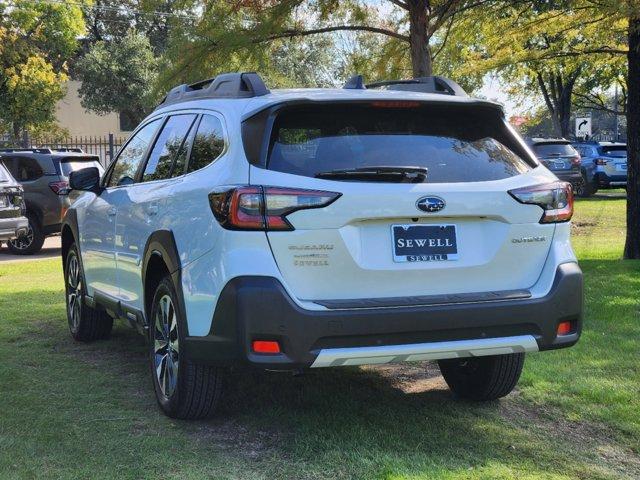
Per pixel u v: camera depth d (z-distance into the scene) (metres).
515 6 10.32
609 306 7.41
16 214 11.88
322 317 3.66
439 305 3.82
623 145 24.50
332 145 3.97
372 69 11.04
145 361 5.85
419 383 5.28
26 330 6.92
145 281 4.77
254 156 3.86
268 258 3.71
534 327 4.00
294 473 3.69
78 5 33.69
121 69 40.19
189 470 3.72
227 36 9.24
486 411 4.68
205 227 3.95
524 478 3.68
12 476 3.62
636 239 10.54
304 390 5.05
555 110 32.84
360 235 3.81
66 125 46.84
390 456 3.90
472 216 3.96
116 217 5.48
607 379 5.21
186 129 4.80
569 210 4.25
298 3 9.22
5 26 29.19
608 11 8.52
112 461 3.83
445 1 9.69
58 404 4.74
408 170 3.87
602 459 3.95
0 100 30.81
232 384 5.15
